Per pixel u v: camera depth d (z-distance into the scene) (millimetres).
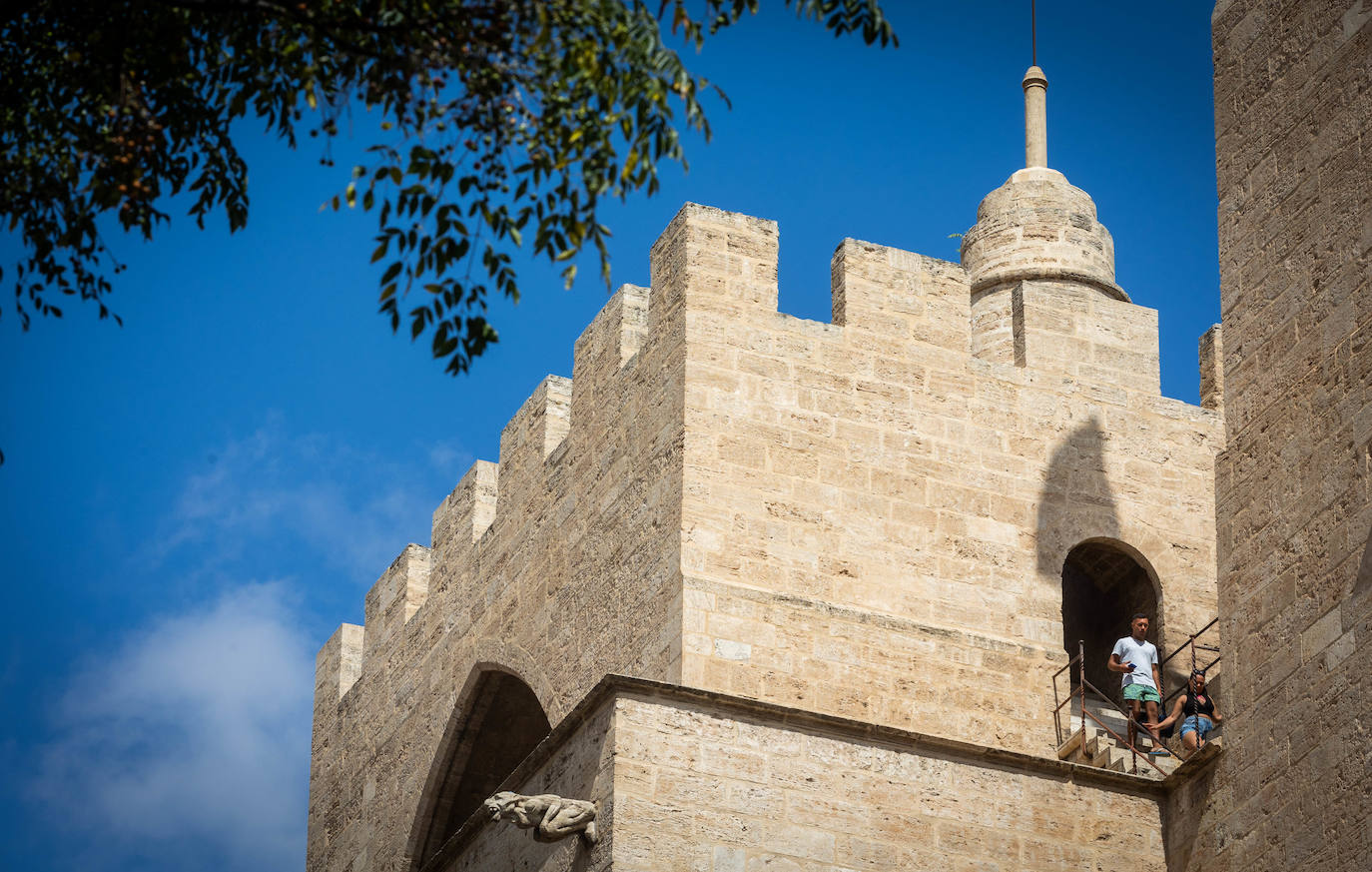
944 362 29219
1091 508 29234
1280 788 23219
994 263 32500
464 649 32406
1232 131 25875
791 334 28547
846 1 17734
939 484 28484
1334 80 24344
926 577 27922
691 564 26938
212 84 18906
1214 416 30469
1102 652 30188
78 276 18578
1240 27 26062
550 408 31828
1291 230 24609
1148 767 26406
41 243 18484
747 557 27188
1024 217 32688
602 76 18016
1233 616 24391
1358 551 22625
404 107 17938
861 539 27797
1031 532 28719
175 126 18906
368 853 34219
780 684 26578
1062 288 30609
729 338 28266
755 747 24250
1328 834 22312
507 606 31422
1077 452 29438
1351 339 23312
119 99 18406
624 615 27938
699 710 24203
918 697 27141
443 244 17812
